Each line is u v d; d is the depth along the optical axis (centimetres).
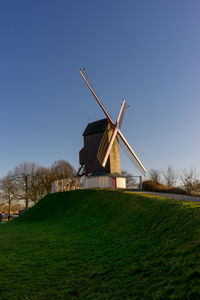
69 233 1623
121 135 3469
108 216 1805
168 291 591
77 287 755
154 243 936
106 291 692
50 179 5997
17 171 5875
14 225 2464
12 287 778
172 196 1930
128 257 905
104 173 3206
